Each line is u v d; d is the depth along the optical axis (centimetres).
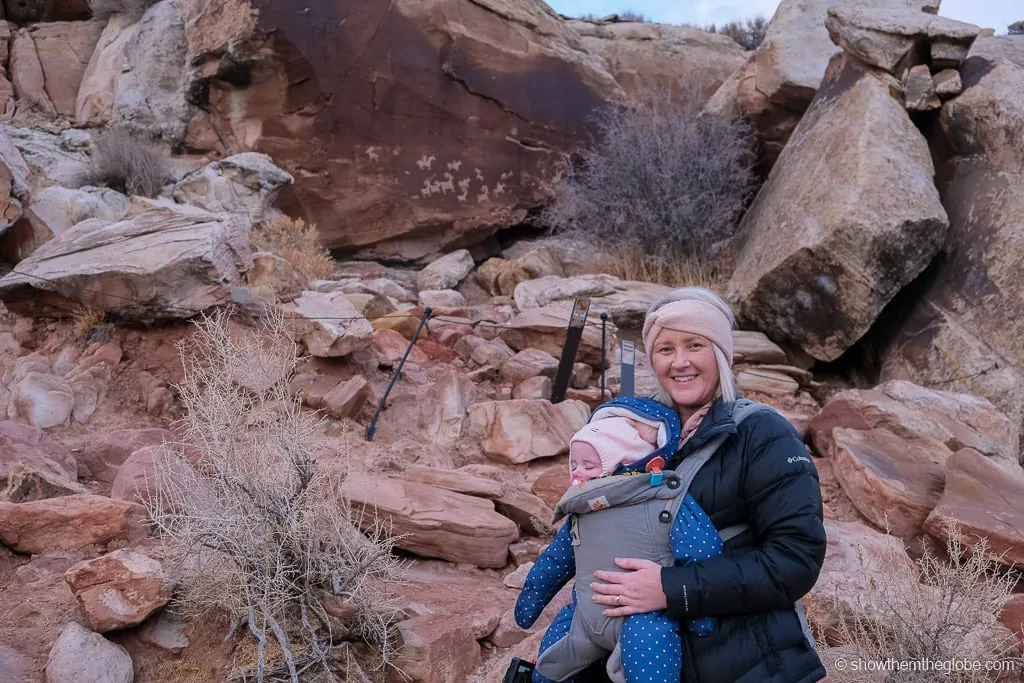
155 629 354
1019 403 696
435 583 429
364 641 369
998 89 848
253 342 601
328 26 1043
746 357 821
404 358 623
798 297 840
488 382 705
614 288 912
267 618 340
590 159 1107
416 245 1141
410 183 1106
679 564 238
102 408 578
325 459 429
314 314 638
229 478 362
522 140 1177
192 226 657
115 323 614
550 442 579
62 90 1194
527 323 780
